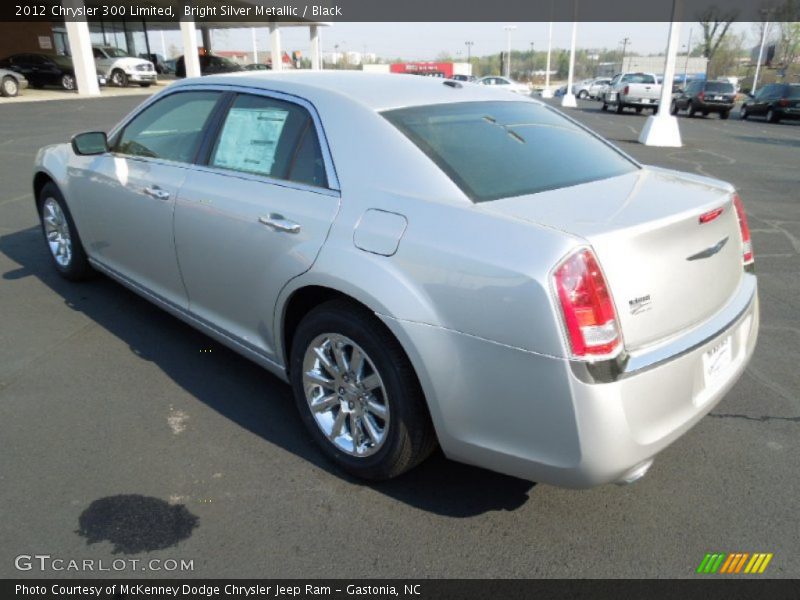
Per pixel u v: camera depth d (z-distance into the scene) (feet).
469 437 7.50
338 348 8.72
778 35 198.39
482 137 9.14
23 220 21.93
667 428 7.14
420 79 10.88
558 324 6.54
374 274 7.79
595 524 8.23
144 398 10.98
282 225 8.96
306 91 9.66
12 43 99.71
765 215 25.29
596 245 6.66
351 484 8.91
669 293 7.25
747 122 83.41
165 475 8.99
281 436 10.00
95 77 82.28
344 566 7.50
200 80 11.60
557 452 6.87
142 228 12.10
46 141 39.99
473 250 7.11
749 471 9.31
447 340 7.27
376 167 8.46
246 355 10.55
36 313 14.38
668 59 47.52
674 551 7.80
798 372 12.28
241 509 8.36
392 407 8.09
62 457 9.31
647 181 9.11
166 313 14.52
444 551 7.75
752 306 8.89
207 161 10.82
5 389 11.14
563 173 8.91
